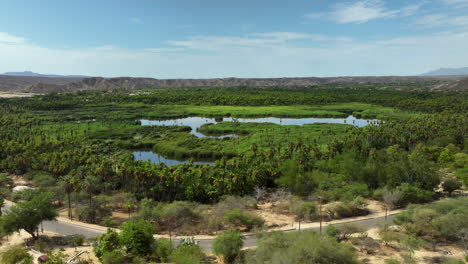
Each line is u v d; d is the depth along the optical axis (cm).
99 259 6259
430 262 5919
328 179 11194
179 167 12500
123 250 6506
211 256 6594
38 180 12138
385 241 6775
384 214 8862
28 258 6128
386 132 19250
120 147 19125
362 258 6091
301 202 9444
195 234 7944
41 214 7556
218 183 10825
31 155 14600
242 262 6009
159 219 8844
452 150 15700
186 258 5806
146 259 6341
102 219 9031
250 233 7819
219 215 8738
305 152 14425
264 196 11069
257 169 12006
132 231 6556
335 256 5338
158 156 17975
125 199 10481
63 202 10619
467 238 6456
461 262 5525
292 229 7931
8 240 7750
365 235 7225
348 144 15700
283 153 14850
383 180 11125
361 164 11925
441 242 6769
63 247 7106
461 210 7162
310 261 5131
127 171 11262
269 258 5541
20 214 7306
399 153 13488
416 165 10906
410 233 7131
